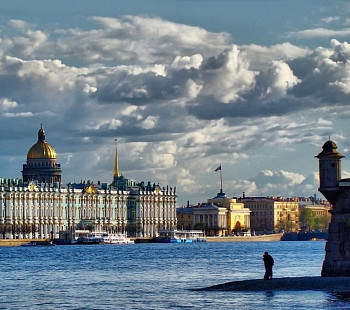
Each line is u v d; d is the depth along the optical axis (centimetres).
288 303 12294
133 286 16112
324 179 13288
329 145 13262
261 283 14112
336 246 13350
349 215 13225
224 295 13562
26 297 14325
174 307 12606
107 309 12650
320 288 13338
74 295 14588
